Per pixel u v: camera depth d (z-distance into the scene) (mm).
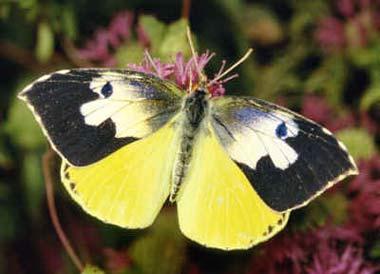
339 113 291
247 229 217
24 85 289
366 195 258
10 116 280
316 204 254
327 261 253
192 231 218
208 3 299
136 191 218
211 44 299
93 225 278
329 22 301
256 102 220
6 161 285
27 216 291
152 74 228
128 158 219
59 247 290
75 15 287
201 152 221
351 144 263
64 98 216
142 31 260
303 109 287
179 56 239
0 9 282
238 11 303
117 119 219
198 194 219
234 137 220
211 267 254
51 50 286
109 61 273
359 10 299
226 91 299
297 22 305
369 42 299
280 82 302
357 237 255
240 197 218
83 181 217
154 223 251
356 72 299
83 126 216
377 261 258
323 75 302
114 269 254
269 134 218
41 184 285
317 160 215
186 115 221
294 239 254
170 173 220
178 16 298
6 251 294
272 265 254
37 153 283
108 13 291
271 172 217
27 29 291
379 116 289
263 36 304
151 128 221
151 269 252
